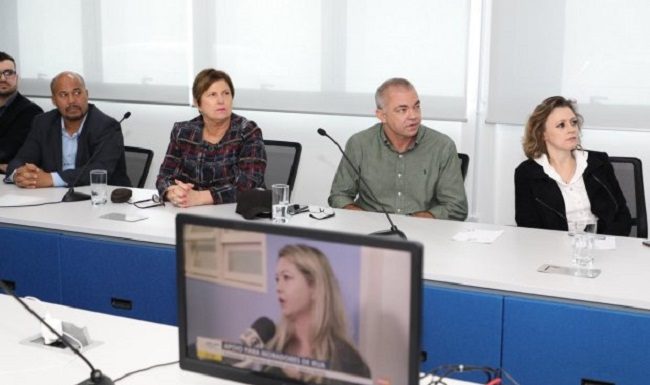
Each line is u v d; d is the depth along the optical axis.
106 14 4.80
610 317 2.00
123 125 4.96
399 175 3.14
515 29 3.85
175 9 4.60
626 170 2.99
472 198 4.13
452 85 4.01
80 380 1.54
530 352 2.10
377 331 1.19
